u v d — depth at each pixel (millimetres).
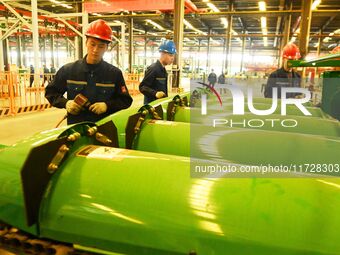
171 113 2309
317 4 12062
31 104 7199
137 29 19609
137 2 9945
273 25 17766
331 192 806
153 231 798
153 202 829
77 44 12625
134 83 12211
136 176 898
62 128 1082
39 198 891
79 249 889
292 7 12820
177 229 784
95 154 1017
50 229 884
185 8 11852
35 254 941
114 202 850
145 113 1702
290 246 712
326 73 1898
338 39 20891
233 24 17547
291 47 3988
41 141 996
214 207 792
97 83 2119
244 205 784
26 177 836
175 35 8492
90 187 892
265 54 27359
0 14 11648
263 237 731
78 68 2113
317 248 701
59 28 14570
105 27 1986
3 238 975
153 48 26734
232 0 12594
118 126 1756
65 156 992
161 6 9742
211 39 23453
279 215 753
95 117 2135
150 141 1585
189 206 804
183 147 1519
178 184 859
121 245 831
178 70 8047
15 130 5277
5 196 942
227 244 748
